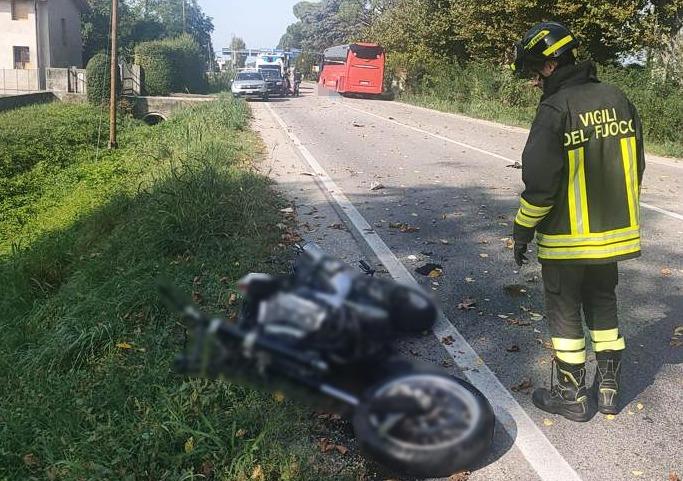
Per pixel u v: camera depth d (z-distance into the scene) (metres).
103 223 9.08
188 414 3.81
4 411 4.14
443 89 30.91
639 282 6.14
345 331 1.21
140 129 23.25
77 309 5.47
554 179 3.35
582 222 3.44
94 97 28.41
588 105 3.34
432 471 1.35
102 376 4.39
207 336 1.22
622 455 3.52
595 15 21.84
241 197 8.12
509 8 24.44
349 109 27.50
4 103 25.69
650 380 4.31
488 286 5.97
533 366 4.48
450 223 8.09
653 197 9.88
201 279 5.75
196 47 43.47
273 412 3.78
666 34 20.62
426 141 16.36
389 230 7.71
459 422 1.18
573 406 3.78
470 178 11.09
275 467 3.39
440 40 32.56
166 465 3.47
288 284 1.29
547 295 3.71
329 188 9.93
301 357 1.19
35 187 15.04
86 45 50.53
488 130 19.89
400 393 1.18
